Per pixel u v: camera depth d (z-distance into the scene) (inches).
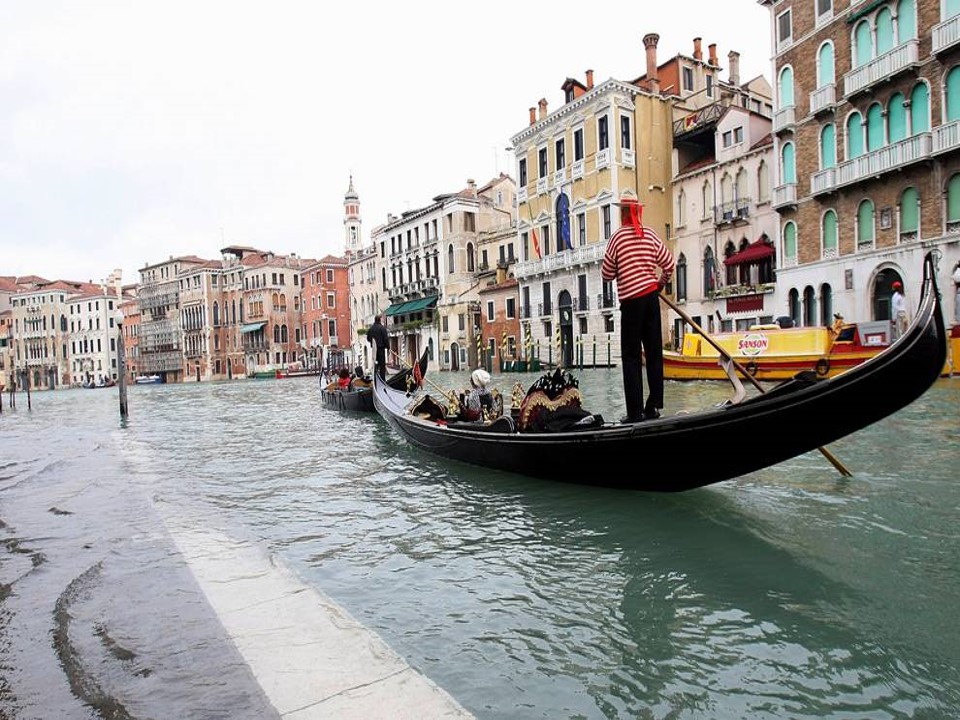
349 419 614.9
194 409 924.6
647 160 1266.0
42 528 228.8
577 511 225.1
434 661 127.5
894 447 301.0
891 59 762.2
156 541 207.2
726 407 195.3
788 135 938.1
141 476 342.6
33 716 102.2
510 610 150.3
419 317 1956.2
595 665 124.0
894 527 189.5
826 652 124.0
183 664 117.6
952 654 120.8
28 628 138.2
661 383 235.5
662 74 1368.1
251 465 370.6
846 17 828.6
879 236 799.1
